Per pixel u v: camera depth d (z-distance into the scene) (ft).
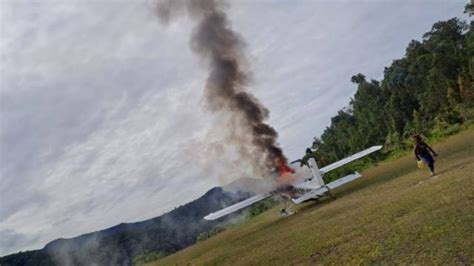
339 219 45.96
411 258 25.94
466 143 74.74
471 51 146.41
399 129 155.74
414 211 35.70
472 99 112.78
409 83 161.17
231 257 52.65
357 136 176.86
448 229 28.17
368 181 76.54
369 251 30.25
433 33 185.88
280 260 39.01
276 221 74.79
